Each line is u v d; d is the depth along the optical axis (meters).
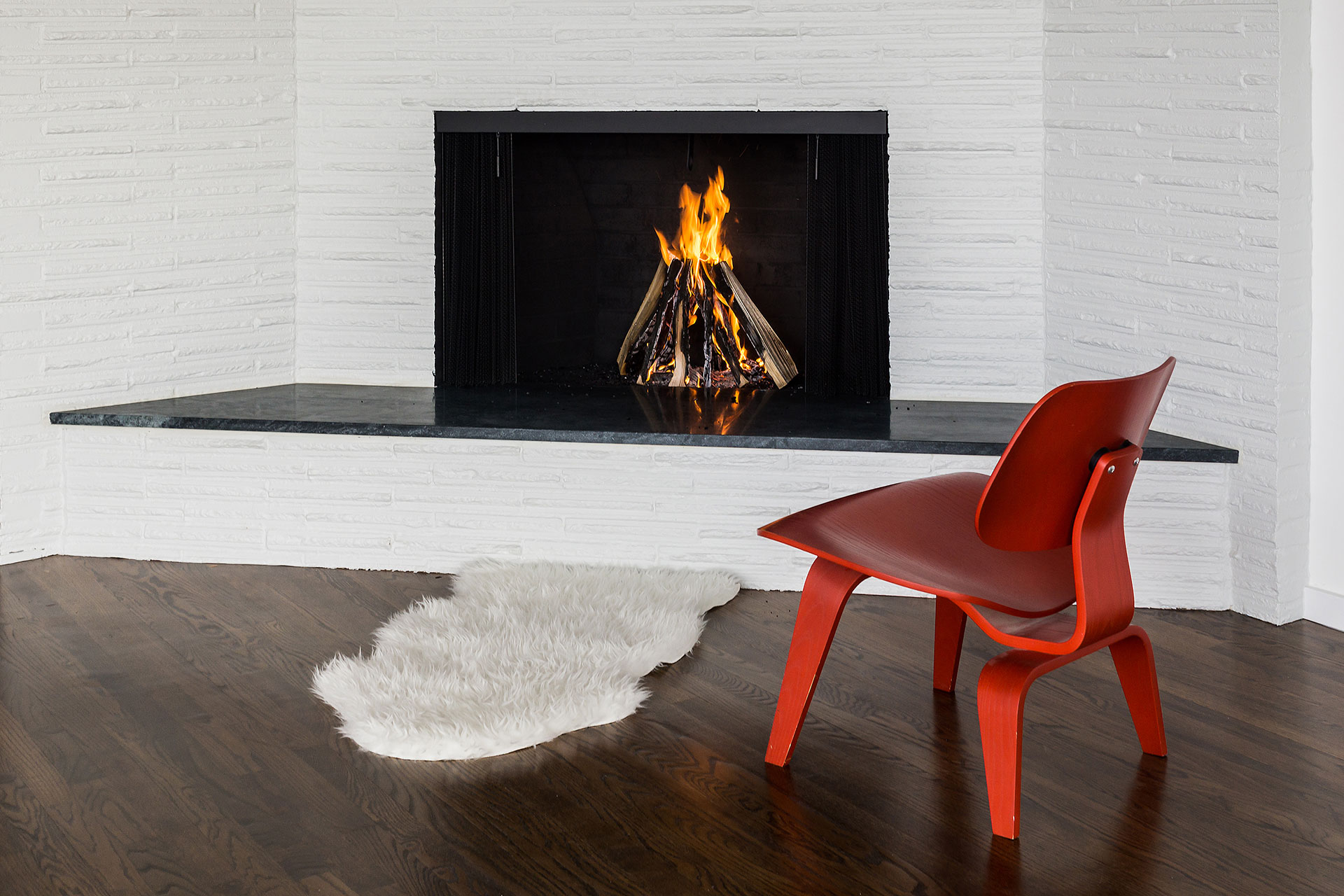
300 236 3.64
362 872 1.83
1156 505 2.95
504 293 3.64
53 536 3.29
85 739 2.24
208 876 1.82
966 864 1.87
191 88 3.40
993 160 3.38
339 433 3.16
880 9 3.36
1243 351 2.86
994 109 3.36
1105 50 3.13
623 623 2.72
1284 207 2.75
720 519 3.09
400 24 3.52
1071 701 2.43
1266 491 2.84
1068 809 2.02
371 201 3.61
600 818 1.99
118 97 3.28
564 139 3.77
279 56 3.54
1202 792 2.07
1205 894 1.78
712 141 3.74
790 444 3.03
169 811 1.99
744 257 3.79
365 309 3.67
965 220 3.42
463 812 2.00
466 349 3.65
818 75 3.40
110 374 3.35
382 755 2.19
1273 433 2.81
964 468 3.00
